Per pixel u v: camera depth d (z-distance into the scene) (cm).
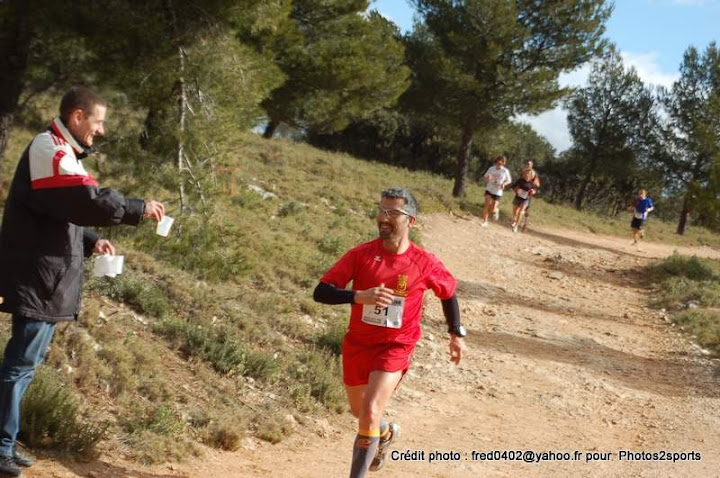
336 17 2136
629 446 786
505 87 2691
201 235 1016
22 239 400
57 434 474
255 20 1130
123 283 786
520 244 2222
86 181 393
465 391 932
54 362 579
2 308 399
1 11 1024
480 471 643
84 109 407
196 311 838
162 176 1005
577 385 1020
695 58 3812
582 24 2653
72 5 1016
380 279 459
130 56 1047
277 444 625
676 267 2005
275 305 989
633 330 1412
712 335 1337
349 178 2514
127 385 598
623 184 4956
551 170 5166
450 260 1820
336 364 849
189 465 523
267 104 2103
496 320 1343
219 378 709
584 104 4294
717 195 2456
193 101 1066
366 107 2331
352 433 713
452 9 2723
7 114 1138
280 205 1777
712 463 745
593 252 2353
